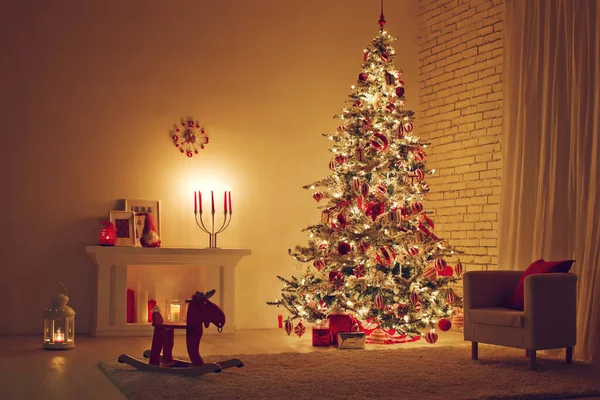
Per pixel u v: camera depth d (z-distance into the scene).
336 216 6.06
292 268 7.11
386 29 7.63
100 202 6.51
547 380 4.25
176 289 6.71
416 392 3.89
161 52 6.79
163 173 6.73
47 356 5.11
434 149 7.39
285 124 7.19
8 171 6.26
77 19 6.54
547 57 5.79
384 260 5.68
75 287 6.38
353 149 6.07
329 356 5.00
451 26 7.23
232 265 6.56
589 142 5.36
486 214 6.65
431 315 5.88
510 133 6.17
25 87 6.36
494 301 5.12
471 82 6.92
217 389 3.91
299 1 7.32
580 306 5.25
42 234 6.32
